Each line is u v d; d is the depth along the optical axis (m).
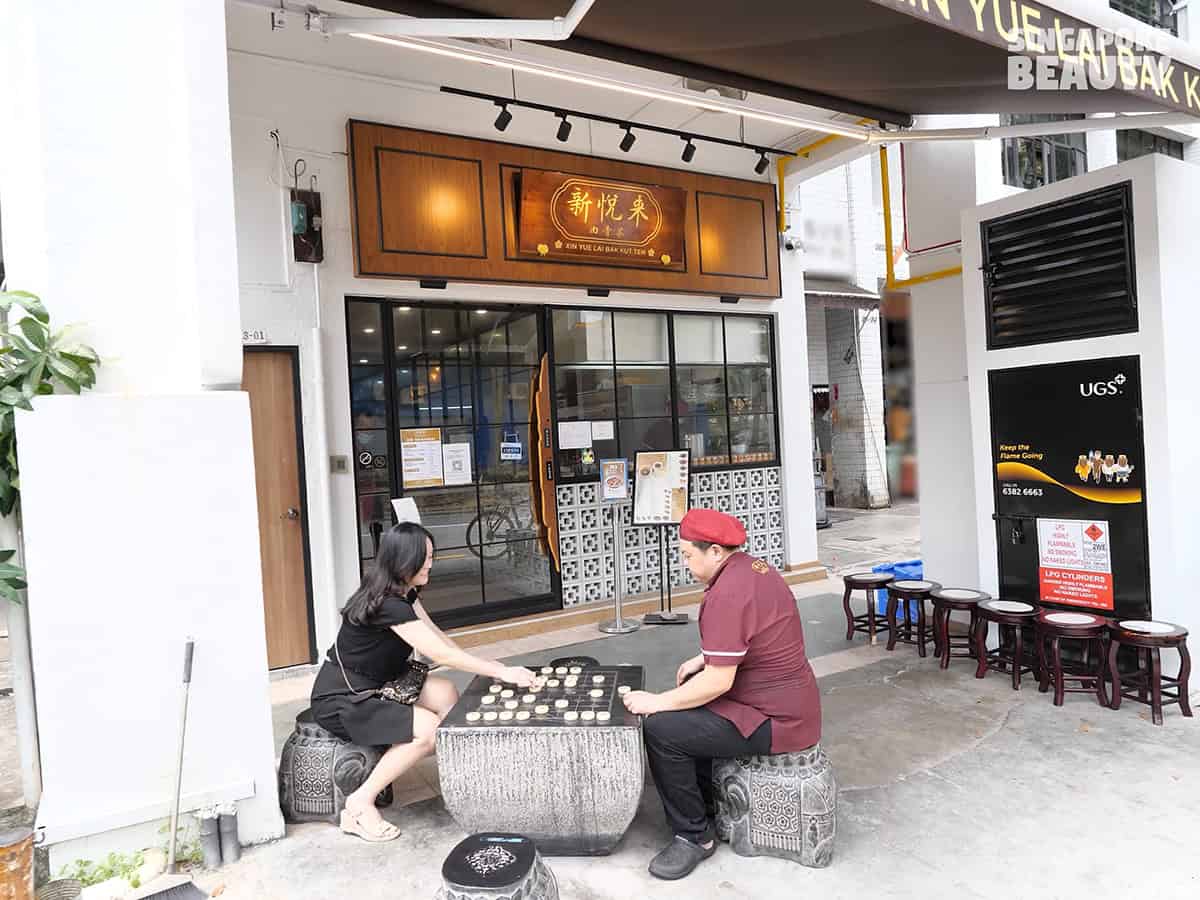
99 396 2.48
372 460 5.12
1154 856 2.44
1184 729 3.38
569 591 5.91
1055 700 3.73
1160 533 3.67
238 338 2.72
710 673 2.42
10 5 2.71
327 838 2.76
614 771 2.44
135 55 2.65
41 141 2.51
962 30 2.68
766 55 3.53
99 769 2.48
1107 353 3.84
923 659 4.52
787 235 6.91
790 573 6.84
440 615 5.35
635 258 5.89
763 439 6.90
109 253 2.62
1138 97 3.33
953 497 5.08
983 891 2.31
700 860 2.52
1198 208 3.86
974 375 4.44
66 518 2.43
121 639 2.50
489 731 2.48
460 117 5.32
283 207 4.72
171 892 2.37
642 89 4.05
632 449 6.20
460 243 5.18
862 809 2.82
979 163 4.80
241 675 2.68
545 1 3.18
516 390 5.71
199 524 2.61
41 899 2.28
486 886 1.88
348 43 4.66
